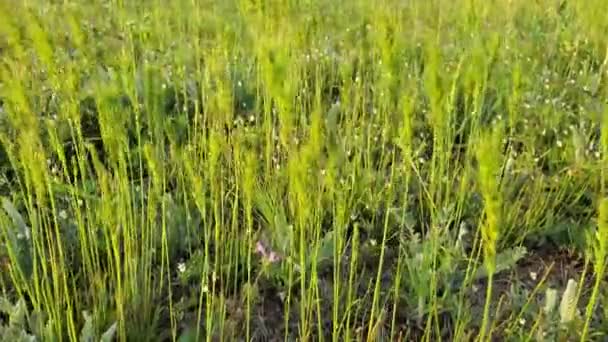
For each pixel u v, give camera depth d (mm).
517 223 2637
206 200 2600
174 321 2168
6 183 2869
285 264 2355
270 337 2191
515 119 2799
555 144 3082
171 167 2904
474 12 3381
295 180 1667
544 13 4762
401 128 2025
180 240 2533
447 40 4145
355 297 2311
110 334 1978
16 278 2201
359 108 3334
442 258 2303
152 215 2174
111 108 1998
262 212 2625
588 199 2828
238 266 2428
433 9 4598
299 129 3059
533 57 3785
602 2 3977
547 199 2631
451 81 2799
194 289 2350
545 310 2113
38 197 1796
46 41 2023
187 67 3658
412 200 2785
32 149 1807
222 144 2219
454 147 3256
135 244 2248
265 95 2766
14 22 2172
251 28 3023
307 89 3303
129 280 2205
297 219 2037
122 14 3455
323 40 4035
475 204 2709
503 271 2488
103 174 1853
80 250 2416
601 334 2088
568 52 4012
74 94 2025
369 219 2713
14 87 1751
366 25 3691
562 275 2490
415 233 2713
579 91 3553
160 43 3717
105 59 3588
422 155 3068
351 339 2006
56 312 2008
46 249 2395
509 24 3947
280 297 2350
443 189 2764
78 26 2377
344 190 2361
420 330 2229
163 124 2744
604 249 1502
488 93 3590
